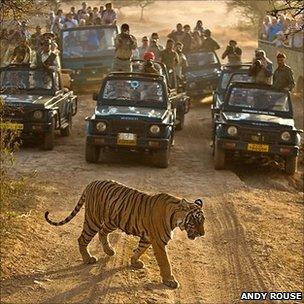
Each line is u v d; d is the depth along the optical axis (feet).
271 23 104.37
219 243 36.14
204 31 98.99
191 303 28.45
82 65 88.63
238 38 180.65
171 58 69.26
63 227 36.76
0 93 57.00
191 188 46.55
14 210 38.40
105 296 28.22
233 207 42.57
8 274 30.01
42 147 57.62
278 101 54.85
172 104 60.34
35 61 61.31
